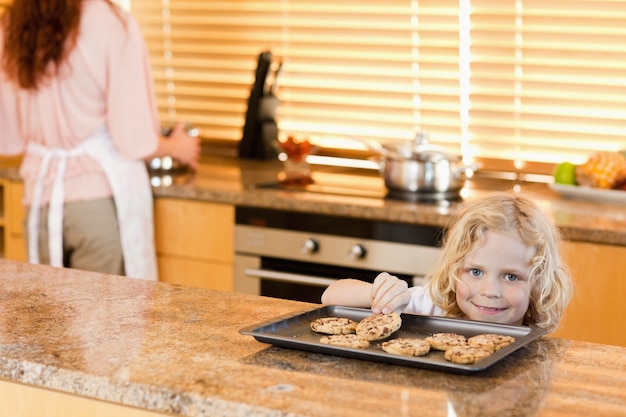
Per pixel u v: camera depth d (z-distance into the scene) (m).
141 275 3.35
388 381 1.32
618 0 3.30
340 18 3.81
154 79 4.29
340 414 1.18
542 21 3.45
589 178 3.23
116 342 1.49
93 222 3.27
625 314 2.73
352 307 1.67
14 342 1.48
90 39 3.16
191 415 1.25
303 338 1.50
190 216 3.36
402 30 3.69
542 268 1.75
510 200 1.80
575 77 3.45
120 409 1.35
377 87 3.80
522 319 1.79
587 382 1.33
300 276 3.12
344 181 3.54
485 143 3.68
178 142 3.56
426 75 3.69
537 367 1.40
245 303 1.75
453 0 3.57
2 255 3.88
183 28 4.16
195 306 1.72
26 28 3.15
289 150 3.53
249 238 3.25
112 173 3.27
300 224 3.15
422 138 3.24
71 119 3.22
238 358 1.41
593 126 3.47
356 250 3.04
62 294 1.80
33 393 1.43
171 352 1.44
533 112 3.55
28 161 3.34
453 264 1.77
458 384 1.31
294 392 1.26
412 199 3.16
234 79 4.13
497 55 3.55
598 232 2.73
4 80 3.31
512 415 1.20
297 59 3.94
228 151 4.24
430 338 1.47
